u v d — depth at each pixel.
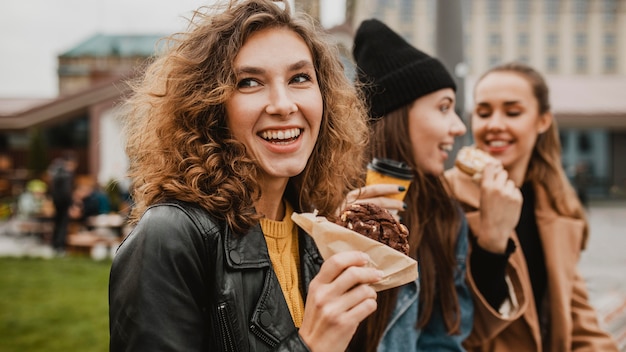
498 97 2.50
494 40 60.53
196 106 1.35
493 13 60.41
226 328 1.22
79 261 9.65
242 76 1.33
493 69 2.61
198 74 1.37
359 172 1.85
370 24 2.20
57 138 25.95
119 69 24.31
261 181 1.43
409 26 47.81
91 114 23.03
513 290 2.12
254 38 1.34
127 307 1.15
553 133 2.68
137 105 1.51
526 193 2.65
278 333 1.28
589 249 10.69
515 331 2.28
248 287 1.28
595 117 20.05
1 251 12.32
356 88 2.01
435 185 2.04
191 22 1.45
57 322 5.46
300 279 1.50
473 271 2.08
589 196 27.47
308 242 1.54
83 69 62.25
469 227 2.23
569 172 20.55
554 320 2.44
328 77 1.54
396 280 1.33
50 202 14.28
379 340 1.76
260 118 1.33
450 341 1.92
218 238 1.26
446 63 3.90
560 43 60.56
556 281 2.45
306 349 1.19
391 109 2.05
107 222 11.29
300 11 1.51
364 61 2.16
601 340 2.46
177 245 1.20
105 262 9.54
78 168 25.88
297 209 1.61
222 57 1.36
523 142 2.52
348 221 1.44
